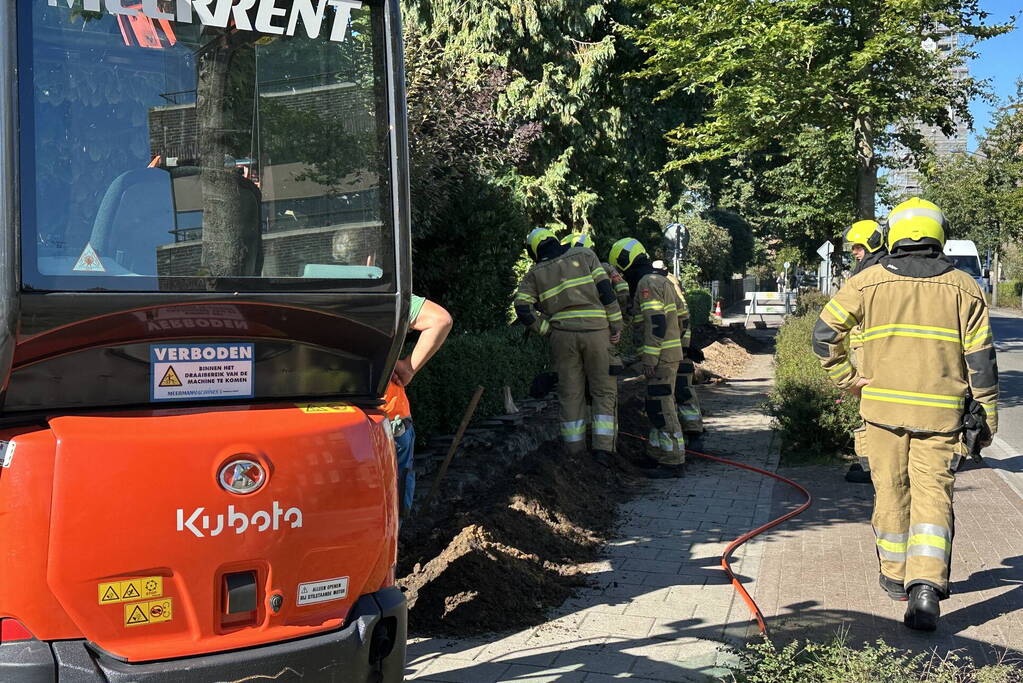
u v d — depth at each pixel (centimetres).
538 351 1228
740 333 2705
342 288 339
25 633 278
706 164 2211
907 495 536
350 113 347
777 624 514
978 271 3169
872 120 1446
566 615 533
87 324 291
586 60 1759
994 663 458
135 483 288
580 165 1906
